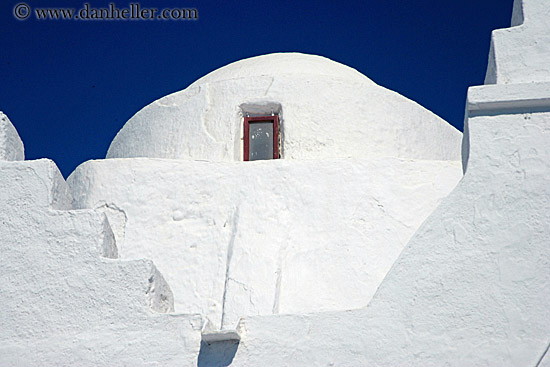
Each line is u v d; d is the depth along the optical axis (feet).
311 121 64.90
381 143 65.46
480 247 42.16
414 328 41.24
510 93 44.06
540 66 45.60
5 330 43.14
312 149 64.23
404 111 67.41
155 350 42.11
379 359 40.93
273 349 41.60
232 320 51.70
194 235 55.62
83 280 43.73
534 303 40.83
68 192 47.83
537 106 44.19
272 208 56.03
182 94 68.18
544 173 43.04
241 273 53.52
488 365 40.06
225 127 65.26
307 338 41.63
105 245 44.83
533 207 42.50
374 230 55.36
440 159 68.49
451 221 42.78
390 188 56.70
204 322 43.57
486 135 44.09
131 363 41.98
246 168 57.31
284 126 64.85
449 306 41.37
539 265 41.45
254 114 66.28
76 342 42.63
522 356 39.99
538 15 46.55
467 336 40.73
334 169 57.06
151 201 56.70
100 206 56.90
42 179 45.88
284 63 70.95
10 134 48.01
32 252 44.47
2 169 46.06
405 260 42.47
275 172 57.06
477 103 44.21
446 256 42.22
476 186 43.21
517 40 46.24
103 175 57.72
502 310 40.93
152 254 55.01
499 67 45.83
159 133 67.82
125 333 42.57
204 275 54.13
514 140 43.83
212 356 41.75
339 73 71.20
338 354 41.22
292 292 52.80
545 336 40.19
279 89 65.72
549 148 43.45
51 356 42.45
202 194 56.75
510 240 42.06
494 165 43.50
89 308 43.24
